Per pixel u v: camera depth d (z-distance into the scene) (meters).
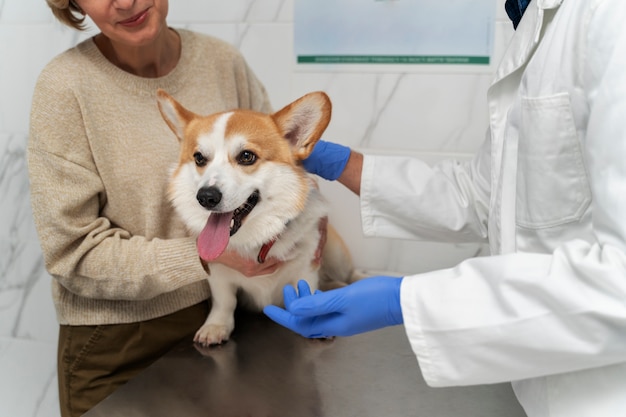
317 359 1.20
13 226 1.89
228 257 1.23
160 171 1.28
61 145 1.17
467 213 1.15
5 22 1.73
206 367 1.16
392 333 1.33
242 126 1.19
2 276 1.94
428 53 1.54
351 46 1.59
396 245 1.69
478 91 1.54
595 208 0.69
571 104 0.76
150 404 1.02
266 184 1.18
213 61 1.42
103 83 1.23
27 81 1.76
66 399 1.34
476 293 0.72
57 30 1.70
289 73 1.65
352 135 1.66
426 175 1.19
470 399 1.04
